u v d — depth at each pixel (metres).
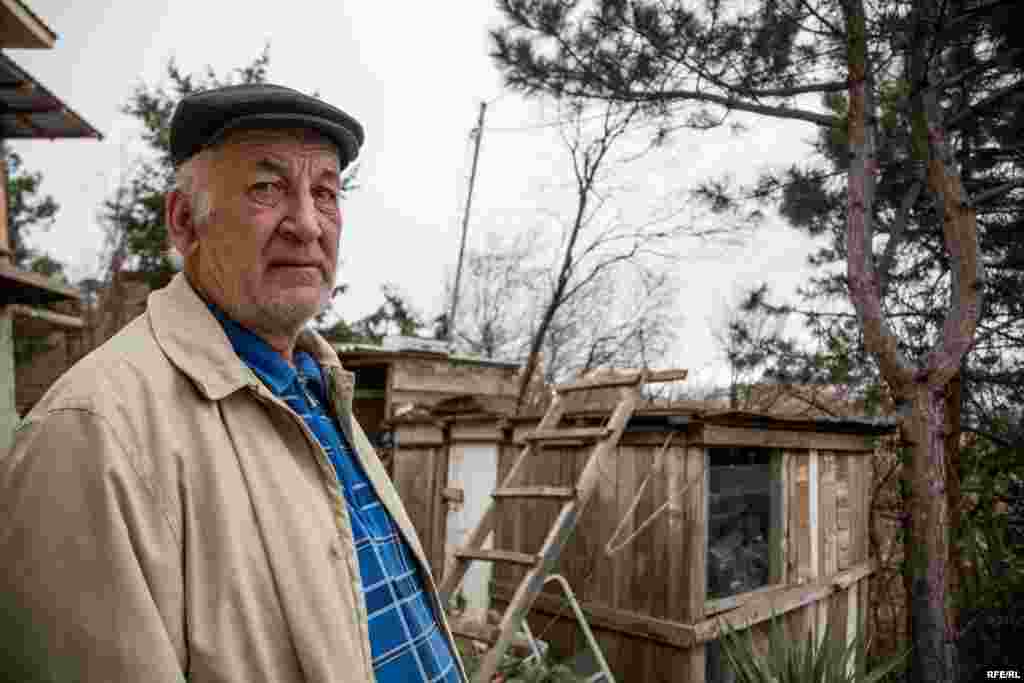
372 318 16.06
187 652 0.88
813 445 5.45
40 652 0.81
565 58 6.53
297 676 0.94
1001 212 6.72
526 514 5.39
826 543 5.62
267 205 1.18
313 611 0.97
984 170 7.00
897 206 8.21
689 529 4.26
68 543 0.83
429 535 5.23
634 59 6.25
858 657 3.55
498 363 9.07
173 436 0.95
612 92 6.29
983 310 7.02
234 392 1.07
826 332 8.16
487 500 4.88
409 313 16.58
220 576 0.91
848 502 6.08
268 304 1.19
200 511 0.94
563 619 4.97
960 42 5.03
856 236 5.20
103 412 0.90
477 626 3.05
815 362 7.78
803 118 5.63
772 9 5.49
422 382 8.48
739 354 9.36
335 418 1.46
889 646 6.25
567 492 3.18
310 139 1.23
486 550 3.25
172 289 1.16
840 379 7.35
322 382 1.46
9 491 0.87
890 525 7.36
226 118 1.15
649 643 4.39
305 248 1.21
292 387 1.30
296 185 1.20
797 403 9.59
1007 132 6.67
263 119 1.16
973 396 6.82
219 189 1.17
